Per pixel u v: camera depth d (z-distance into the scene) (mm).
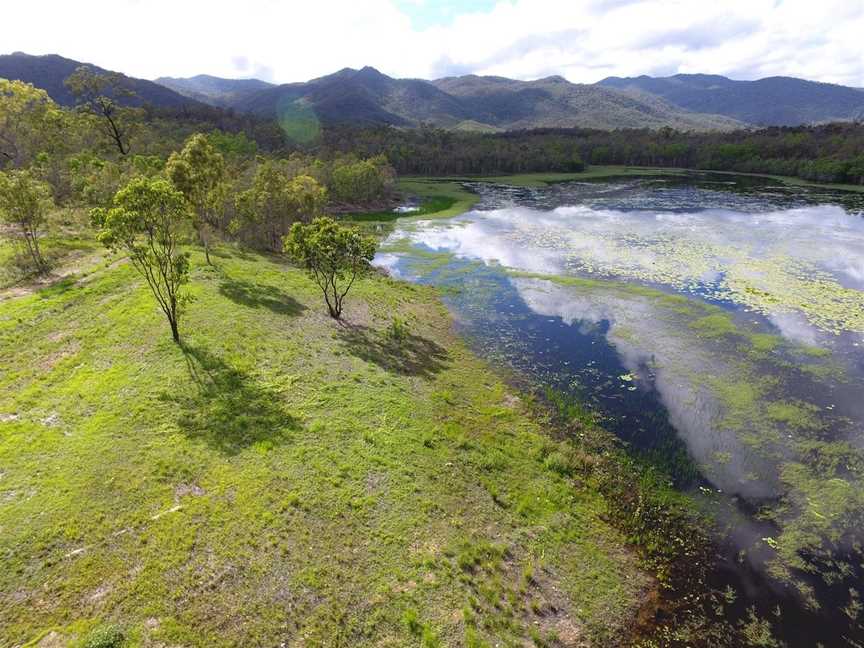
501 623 13875
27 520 15180
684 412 24781
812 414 24312
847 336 32375
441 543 16156
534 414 24781
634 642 14094
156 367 23859
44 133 60250
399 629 13258
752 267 46781
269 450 19078
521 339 33125
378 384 25016
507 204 87312
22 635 12094
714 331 33031
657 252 52656
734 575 16328
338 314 33594
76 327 27375
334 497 17266
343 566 14828
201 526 15477
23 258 35750
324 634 12898
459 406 24812
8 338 25719
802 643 14188
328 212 79125
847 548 17297
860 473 20547
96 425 19453
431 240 61375
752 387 26578
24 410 20312
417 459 19844
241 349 26766
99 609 12820
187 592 13477
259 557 14703
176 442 18906
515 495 18953
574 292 41156
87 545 14578
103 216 24219
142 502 16156
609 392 26766
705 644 14125
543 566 16000
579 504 18938
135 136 74750
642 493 19719
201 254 42219
